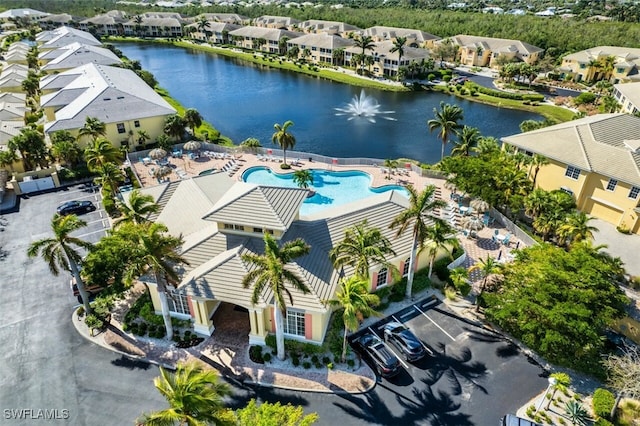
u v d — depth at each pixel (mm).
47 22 185625
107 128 65688
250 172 61188
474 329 33062
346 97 109500
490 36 159750
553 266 31344
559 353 29172
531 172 55406
